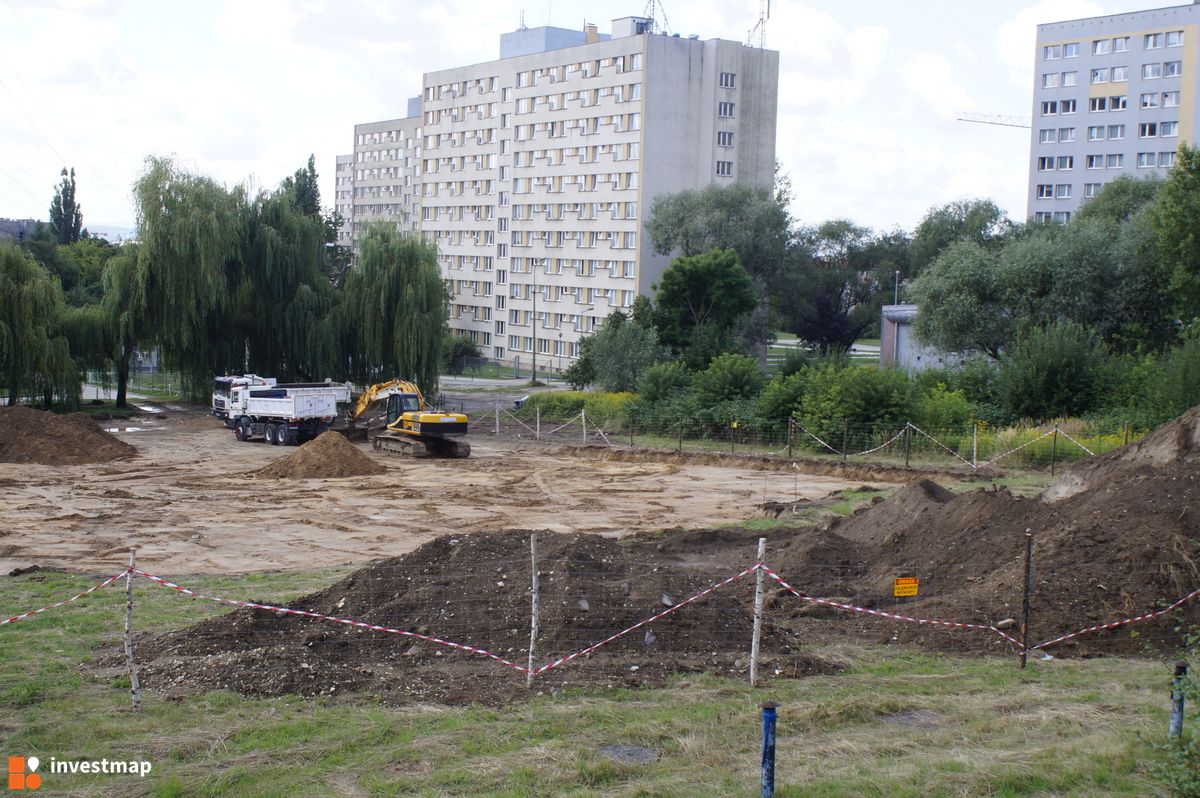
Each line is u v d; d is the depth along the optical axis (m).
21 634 13.38
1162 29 87.62
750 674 11.38
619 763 8.90
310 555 20.88
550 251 91.94
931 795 8.25
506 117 96.94
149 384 69.94
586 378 59.28
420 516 25.83
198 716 10.05
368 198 145.50
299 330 52.94
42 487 29.61
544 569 13.27
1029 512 16.27
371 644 12.08
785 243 80.94
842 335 90.50
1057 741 9.52
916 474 32.22
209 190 50.88
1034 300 46.97
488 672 11.32
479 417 51.41
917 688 11.18
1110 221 53.59
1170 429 19.56
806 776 8.67
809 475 33.62
